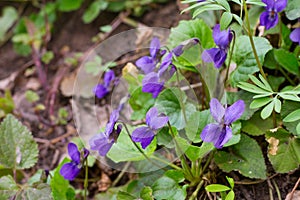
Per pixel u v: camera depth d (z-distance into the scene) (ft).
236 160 1.34
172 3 1.83
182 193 1.31
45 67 1.90
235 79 1.38
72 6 1.96
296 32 1.36
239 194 1.35
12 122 1.47
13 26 2.08
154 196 1.32
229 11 1.25
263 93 1.26
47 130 1.71
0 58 1.99
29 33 1.95
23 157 1.45
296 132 1.31
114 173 1.53
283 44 1.46
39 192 1.37
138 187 1.40
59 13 2.00
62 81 1.82
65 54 1.91
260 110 1.38
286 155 1.31
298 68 1.42
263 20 1.34
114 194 1.41
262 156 1.33
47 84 1.85
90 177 1.54
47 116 1.75
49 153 1.66
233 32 1.32
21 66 1.94
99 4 1.91
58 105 1.78
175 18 1.78
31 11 2.08
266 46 1.36
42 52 1.94
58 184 1.41
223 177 1.38
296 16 1.38
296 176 1.35
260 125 1.37
